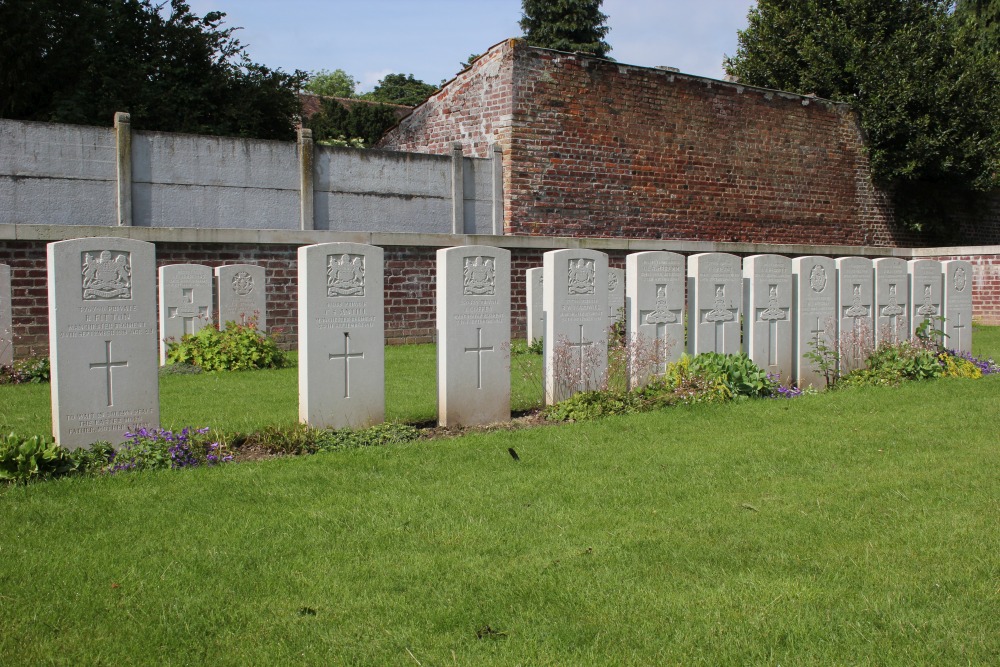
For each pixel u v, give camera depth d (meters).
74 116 20.88
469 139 20.67
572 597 4.38
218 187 16.34
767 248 23.11
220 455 7.18
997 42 32.38
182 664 3.73
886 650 3.82
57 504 5.77
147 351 7.44
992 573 4.65
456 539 5.20
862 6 27.38
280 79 26.03
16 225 13.66
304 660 3.77
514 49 19.50
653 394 9.58
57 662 3.72
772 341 11.47
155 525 5.41
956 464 6.88
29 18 20.75
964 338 13.84
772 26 29.39
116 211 15.38
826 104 25.59
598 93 20.84
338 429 8.20
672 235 22.39
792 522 5.51
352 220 17.81
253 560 4.86
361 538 5.22
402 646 3.89
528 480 6.46
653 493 6.14
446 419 8.85
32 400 10.44
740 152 23.62
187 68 24.47
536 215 20.02
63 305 7.04
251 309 15.16
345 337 8.34
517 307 18.77
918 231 28.47
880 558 4.88
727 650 3.83
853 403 9.53
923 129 26.38
